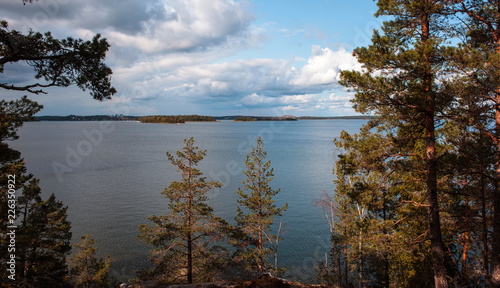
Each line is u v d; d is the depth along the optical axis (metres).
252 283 7.01
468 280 12.97
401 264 16.14
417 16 9.52
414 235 12.02
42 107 10.63
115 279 25.58
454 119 9.22
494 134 9.25
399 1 9.50
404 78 9.20
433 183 9.53
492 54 8.20
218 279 21.55
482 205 11.06
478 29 9.63
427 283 15.06
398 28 9.80
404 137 10.34
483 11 9.25
